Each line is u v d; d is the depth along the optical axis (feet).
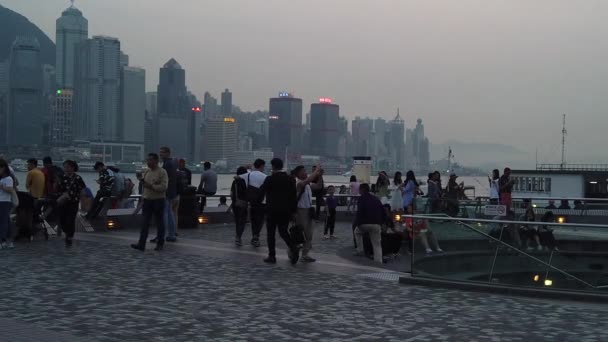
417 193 79.36
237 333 28.48
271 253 49.70
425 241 43.09
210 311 32.71
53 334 27.53
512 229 40.98
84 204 70.95
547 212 70.74
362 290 39.52
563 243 40.04
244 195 59.57
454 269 42.16
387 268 51.13
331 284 41.22
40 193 61.36
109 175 70.44
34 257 50.21
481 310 34.42
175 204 63.57
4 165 55.31
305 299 36.24
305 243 51.34
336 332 28.91
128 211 74.23
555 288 39.99
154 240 59.26
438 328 30.01
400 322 31.12
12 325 28.94
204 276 42.98
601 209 70.74
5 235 54.80
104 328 28.91
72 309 32.63
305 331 29.01
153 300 35.14
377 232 55.42
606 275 38.91
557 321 31.91
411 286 41.73
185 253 53.78
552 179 112.98
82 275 42.39
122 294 36.60
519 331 29.63
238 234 60.03
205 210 83.20
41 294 36.17
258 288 39.22
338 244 65.82
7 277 41.27
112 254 52.34
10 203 54.95
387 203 75.10
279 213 49.14
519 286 40.70
